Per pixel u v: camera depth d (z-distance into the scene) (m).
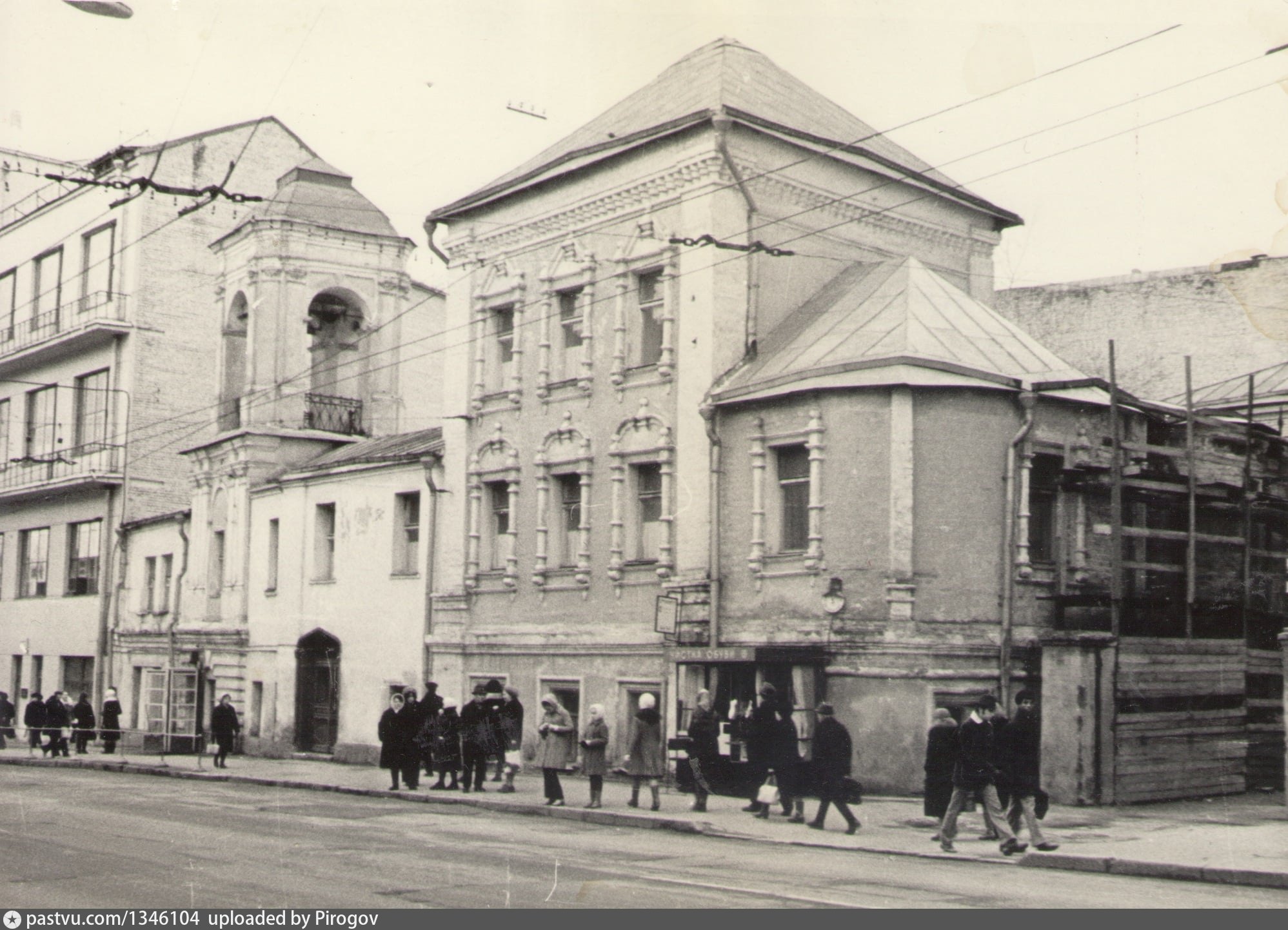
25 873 13.83
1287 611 26.12
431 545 32.56
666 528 26.95
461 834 18.42
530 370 30.48
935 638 23.52
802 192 28.31
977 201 31.47
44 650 50.62
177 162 47.75
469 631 31.39
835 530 24.14
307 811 21.80
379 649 33.88
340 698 35.06
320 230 40.22
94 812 20.72
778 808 21.86
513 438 30.72
